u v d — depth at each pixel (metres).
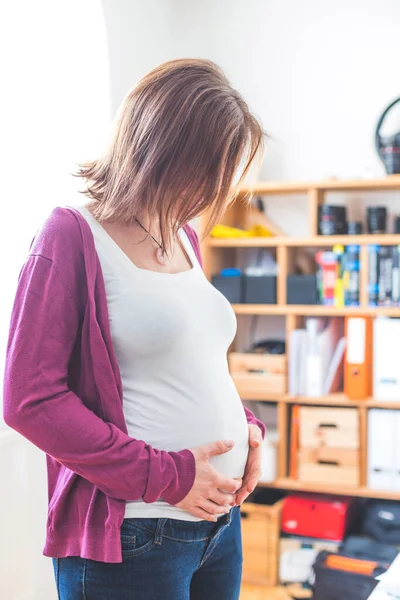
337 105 3.40
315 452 3.11
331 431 3.09
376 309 3.06
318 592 2.72
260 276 3.24
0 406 2.23
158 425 1.20
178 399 1.21
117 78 2.91
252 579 3.08
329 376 3.18
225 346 1.33
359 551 2.84
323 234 3.19
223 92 1.20
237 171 1.30
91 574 1.16
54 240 1.14
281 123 3.47
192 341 1.22
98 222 1.21
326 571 2.71
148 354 1.19
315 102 3.43
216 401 1.25
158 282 1.21
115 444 1.09
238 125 1.19
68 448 1.08
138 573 1.15
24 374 1.08
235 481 1.23
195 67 1.21
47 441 1.08
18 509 2.25
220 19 3.53
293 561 3.04
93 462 1.08
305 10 3.43
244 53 3.51
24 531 2.27
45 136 2.52
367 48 3.36
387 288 3.08
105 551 1.13
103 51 2.75
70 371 1.19
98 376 1.14
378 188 3.31
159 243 1.27
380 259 3.08
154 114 1.15
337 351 3.18
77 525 1.18
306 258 3.45
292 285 3.19
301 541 3.07
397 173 3.14
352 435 3.07
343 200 3.42
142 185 1.15
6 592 2.20
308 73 3.43
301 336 3.16
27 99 2.46
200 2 3.55
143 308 1.18
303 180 3.45
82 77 2.67
